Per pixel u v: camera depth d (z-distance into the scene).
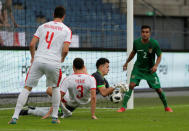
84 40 60.03
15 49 44.19
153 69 30.59
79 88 25.70
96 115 29.12
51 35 22.62
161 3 92.00
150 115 29.08
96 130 20.11
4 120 25.59
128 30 36.19
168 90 60.12
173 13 92.75
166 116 28.27
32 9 69.75
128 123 23.62
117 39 62.34
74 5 75.44
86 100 26.61
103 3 78.88
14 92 44.12
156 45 30.64
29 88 22.80
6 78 43.53
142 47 30.89
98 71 28.36
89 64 48.81
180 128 21.23
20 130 19.88
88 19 72.25
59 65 22.61
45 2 72.25
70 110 27.78
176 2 93.50
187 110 33.38
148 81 31.50
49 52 22.42
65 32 22.81
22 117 27.38
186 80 62.38
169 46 77.62
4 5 56.19
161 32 71.56
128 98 31.97
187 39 80.94
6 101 41.81
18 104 22.56
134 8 87.12
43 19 69.94
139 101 45.94
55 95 23.09
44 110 27.67
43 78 45.72
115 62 49.44
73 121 24.64
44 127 21.25
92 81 25.48
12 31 48.09
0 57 43.12
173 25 83.12
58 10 23.33
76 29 56.75
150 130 20.30
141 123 23.66
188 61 62.53
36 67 22.36
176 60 60.91
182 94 56.47
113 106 38.59
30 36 48.19
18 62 44.38
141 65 31.47
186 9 94.12
